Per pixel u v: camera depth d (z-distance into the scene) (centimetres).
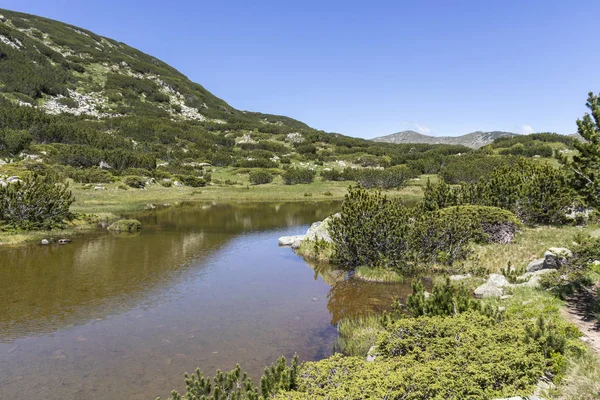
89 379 733
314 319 1077
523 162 2714
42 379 732
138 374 753
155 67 15338
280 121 16988
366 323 1016
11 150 5438
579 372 539
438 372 530
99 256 1827
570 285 1014
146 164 6769
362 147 11319
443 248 1572
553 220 2200
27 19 13800
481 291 1162
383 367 569
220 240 2347
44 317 1062
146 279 1459
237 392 567
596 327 754
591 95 912
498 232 1848
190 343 904
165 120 10719
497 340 630
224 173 7781
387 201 1777
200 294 1295
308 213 3888
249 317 1087
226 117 13725
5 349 863
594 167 905
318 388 525
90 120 9319
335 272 1616
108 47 15238
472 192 2322
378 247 1584
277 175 7825
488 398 488
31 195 2406
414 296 930
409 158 9481
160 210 3941
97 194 4488
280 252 2031
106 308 1141
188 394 547
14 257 1780
